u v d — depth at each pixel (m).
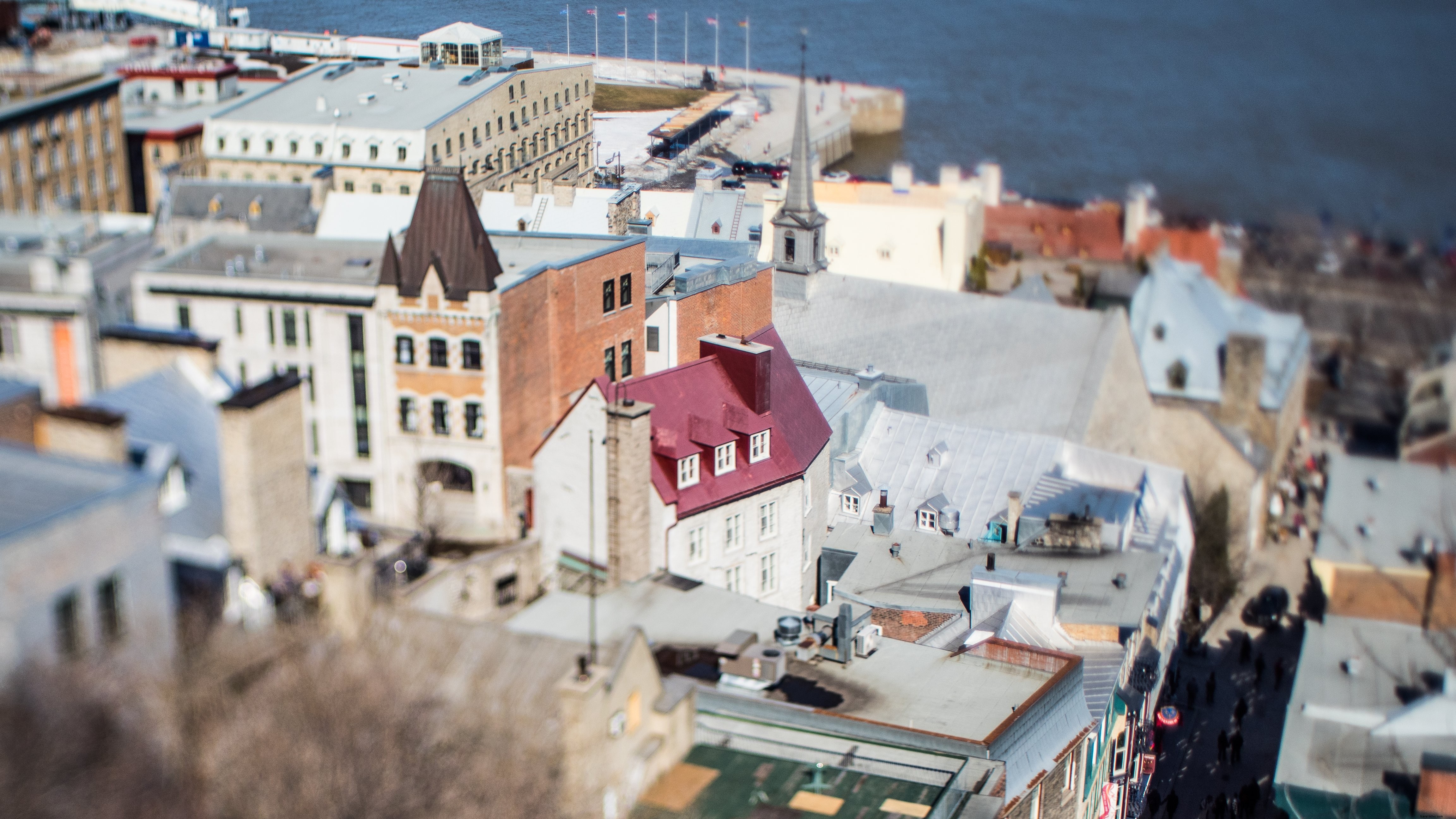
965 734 66.81
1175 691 108.81
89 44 191.75
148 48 192.38
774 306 149.00
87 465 54.16
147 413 67.31
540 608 77.06
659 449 84.62
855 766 62.50
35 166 124.94
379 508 91.00
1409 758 97.56
